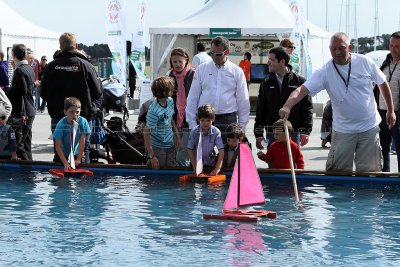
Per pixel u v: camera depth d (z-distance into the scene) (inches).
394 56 494.0
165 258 289.1
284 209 380.2
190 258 289.0
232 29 1124.5
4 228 334.0
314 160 640.4
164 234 325.4
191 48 1150.3
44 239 316.2
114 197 408.2
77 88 526.3
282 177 471.2
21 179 466.3
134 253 295.7
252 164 370.6
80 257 290.2
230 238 319.3
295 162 481.4
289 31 1119.0
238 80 488.4
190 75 511.5
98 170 498.0
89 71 528.7
